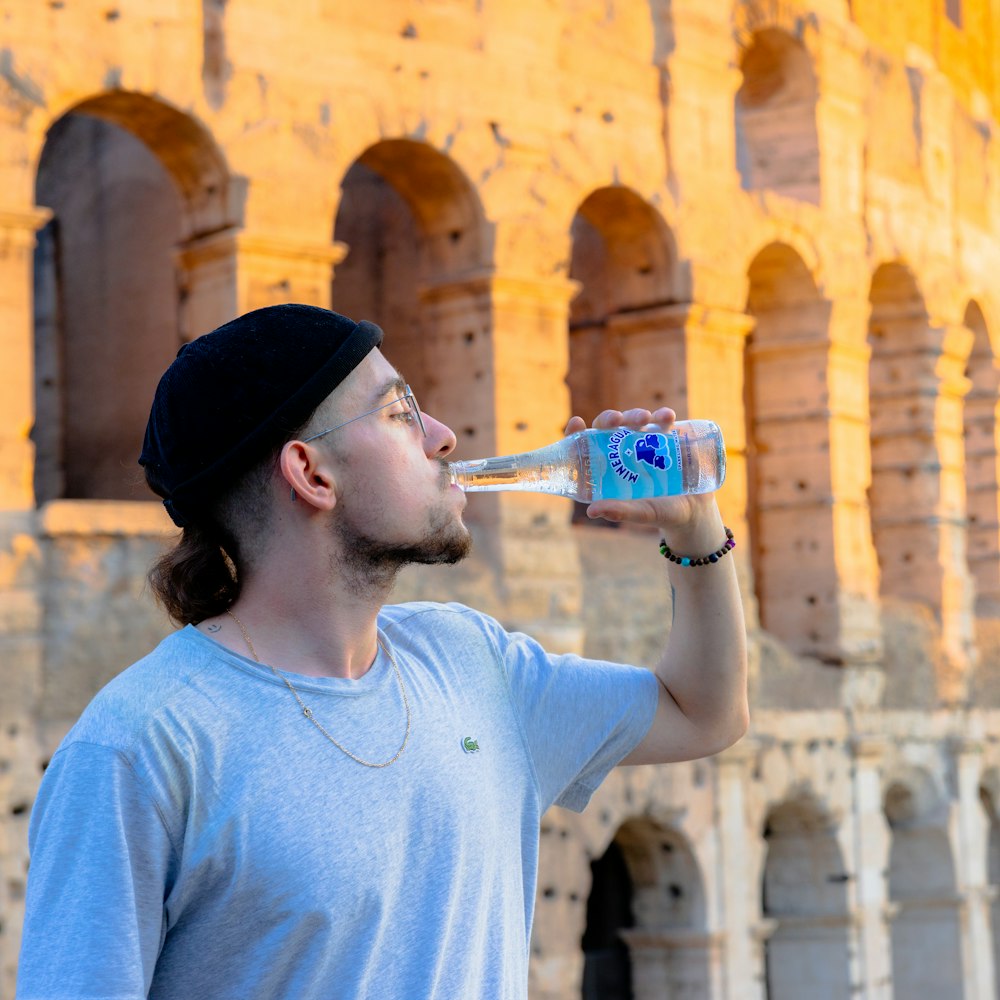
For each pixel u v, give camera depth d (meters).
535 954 15.02
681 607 3.19
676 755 3.19
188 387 2.74
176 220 17.23
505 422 15.34
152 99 13.20
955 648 22.19
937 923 21.44
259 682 2.59
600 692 3.09
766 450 20.00
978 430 25.27
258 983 2.46
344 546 2.74
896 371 22.59
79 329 18.14
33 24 12.46
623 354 17.78
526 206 15.73
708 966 17.05
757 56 20.22
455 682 2.88
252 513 2.76
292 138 13.90
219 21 13.59
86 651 12.23
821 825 19.17
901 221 21.81
